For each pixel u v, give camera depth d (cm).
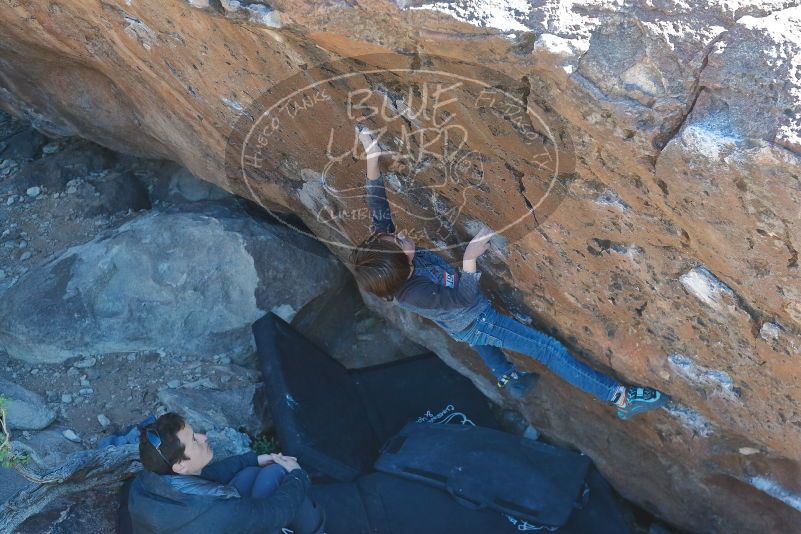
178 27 368
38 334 544
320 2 288
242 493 402
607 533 488
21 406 500
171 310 559
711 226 291
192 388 530
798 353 321
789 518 444
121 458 446
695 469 460
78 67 570
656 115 271
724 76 258
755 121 256
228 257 568
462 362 566
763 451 416
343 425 530
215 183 573
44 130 677
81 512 438
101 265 566
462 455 512
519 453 516
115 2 382
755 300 313
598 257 353
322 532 434
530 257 387
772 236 278
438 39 284
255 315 567
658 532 518
